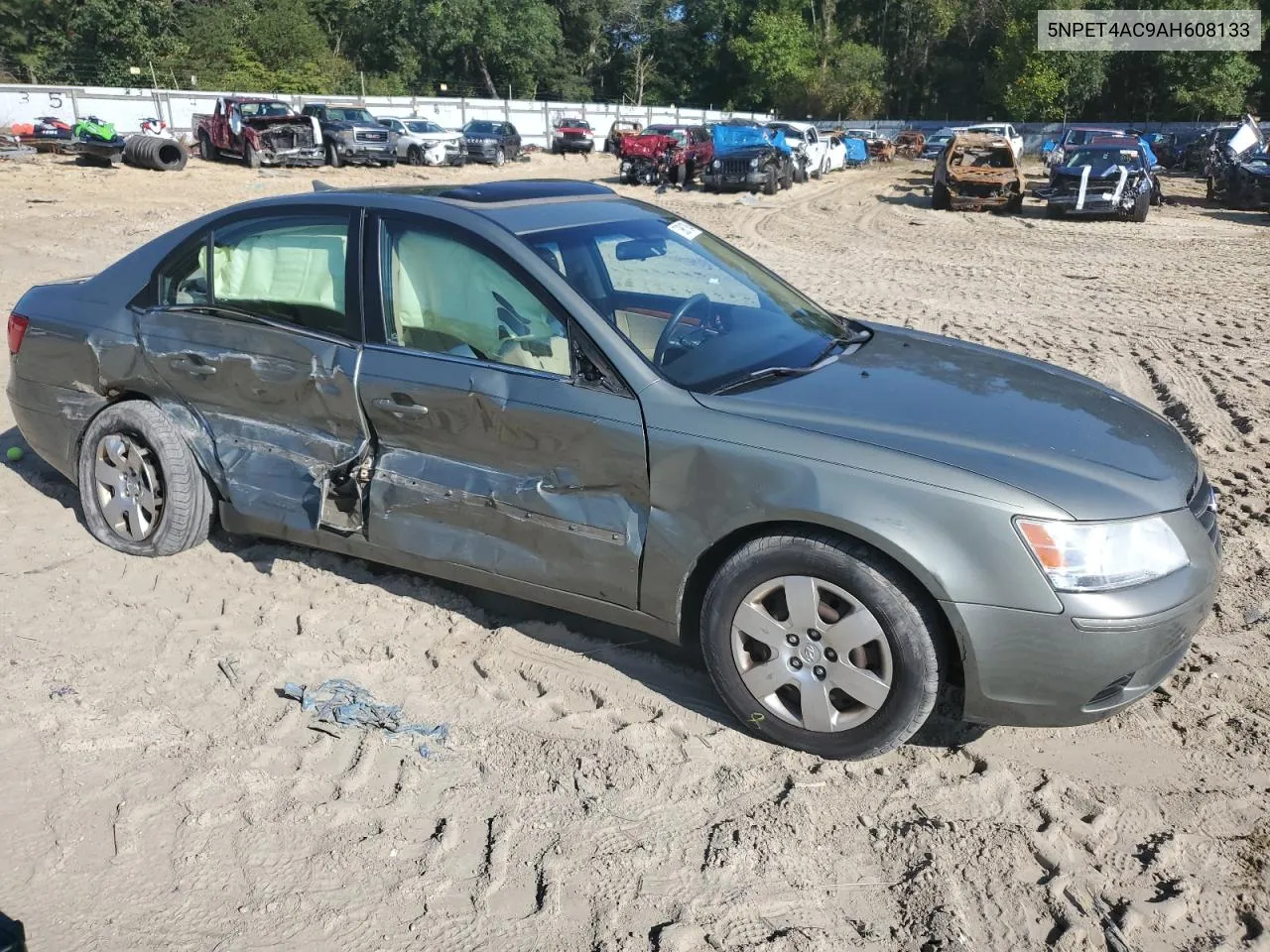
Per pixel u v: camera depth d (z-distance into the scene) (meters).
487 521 3.66
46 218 16.20
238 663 3.75
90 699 3.51
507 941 2.58
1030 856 2.88
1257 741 3.41
